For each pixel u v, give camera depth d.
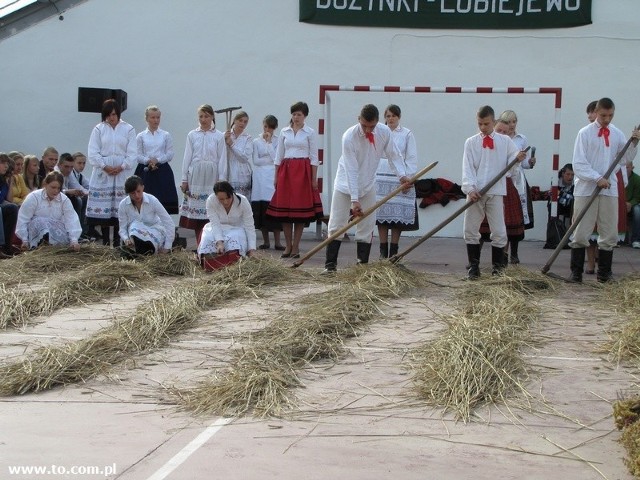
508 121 10.46
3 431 4.66
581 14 13.39
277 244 12.05
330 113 13.80
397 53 13.88
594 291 8.55
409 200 10.31
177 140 14.42
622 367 5.85
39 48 14.41
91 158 11.20
